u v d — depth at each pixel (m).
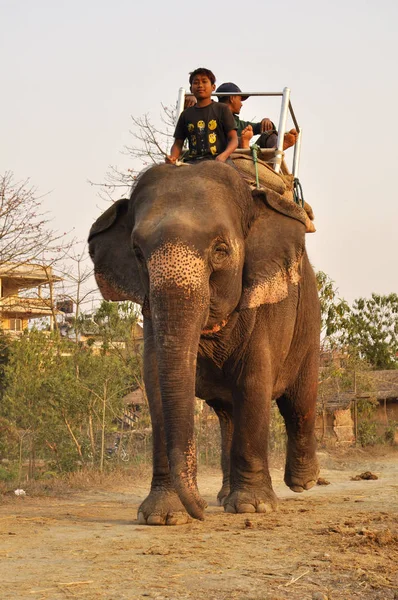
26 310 28.42
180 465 5.39
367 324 40.31
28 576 4.40
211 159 7.51
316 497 8.79
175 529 6.16
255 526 6.14
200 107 7.61
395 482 11.23
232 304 6.46
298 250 6.84
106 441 14.72
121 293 6.83
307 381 8.89
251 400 7.19
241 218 6.66
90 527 6.41
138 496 9.84
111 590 4.02
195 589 4.01
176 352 5.70
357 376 25.03
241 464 7.22
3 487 10.07
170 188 6.43
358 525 6.09
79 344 17.33
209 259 6.10
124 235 6.95
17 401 14.39
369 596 3.84
